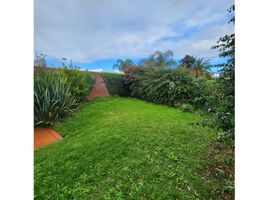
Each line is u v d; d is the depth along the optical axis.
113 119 4.70
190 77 6.86
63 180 2.35
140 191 2.09
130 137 3.33
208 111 2.42
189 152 2.94
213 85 2.50
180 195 2.04
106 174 2.40
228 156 2.85
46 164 2.72
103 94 8.77
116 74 9.42
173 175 2.32
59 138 4.15
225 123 2.13
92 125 4.52
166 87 7.18
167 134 3.54
